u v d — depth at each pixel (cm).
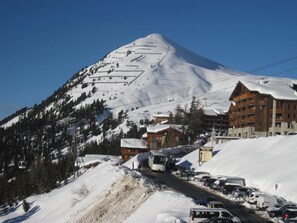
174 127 14250
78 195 7362
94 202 6338
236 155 8000
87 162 13250
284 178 5794
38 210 8200
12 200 11181
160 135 14575
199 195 5506
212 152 8719
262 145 7906
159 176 7381
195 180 6931
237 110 13000
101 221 5475
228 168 7431
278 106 11656
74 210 6725
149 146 14388
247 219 4222
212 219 3644
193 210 3816
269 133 11738
